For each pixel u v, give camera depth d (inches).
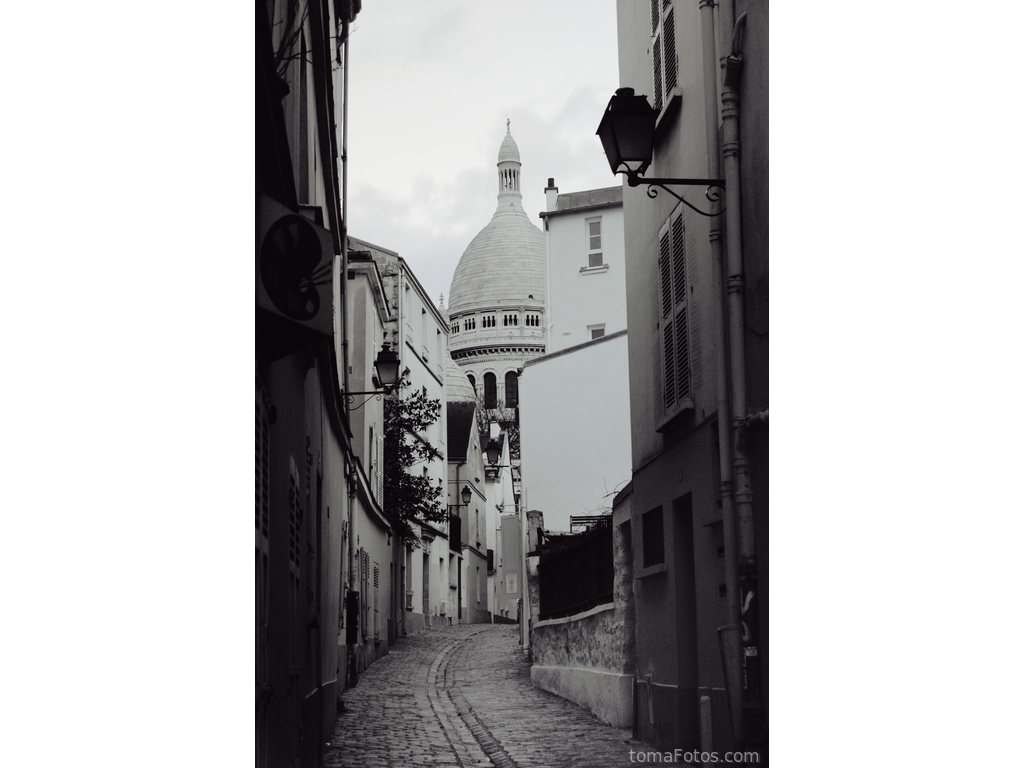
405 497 1069.8
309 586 388.5
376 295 924.6
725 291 350.6
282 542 284.4
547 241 887.7
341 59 554.3
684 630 407.2
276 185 249.4
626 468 748.0
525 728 507.8
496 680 771.4
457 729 510.3
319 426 448.5
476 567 1875.0
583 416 757.3
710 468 367.6
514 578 1686.8
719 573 359.6
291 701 304.3
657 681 436.5
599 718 535.8
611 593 536.1
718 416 350.9
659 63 434.3
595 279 875.4
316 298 239.8
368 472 871.7
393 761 410.6
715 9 367.2
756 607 327.0
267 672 243.9
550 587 691.4
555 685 666.8
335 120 527.2
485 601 1968.5
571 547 628.7
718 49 366.0
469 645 1139.3
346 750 438.9
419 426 1080.8
